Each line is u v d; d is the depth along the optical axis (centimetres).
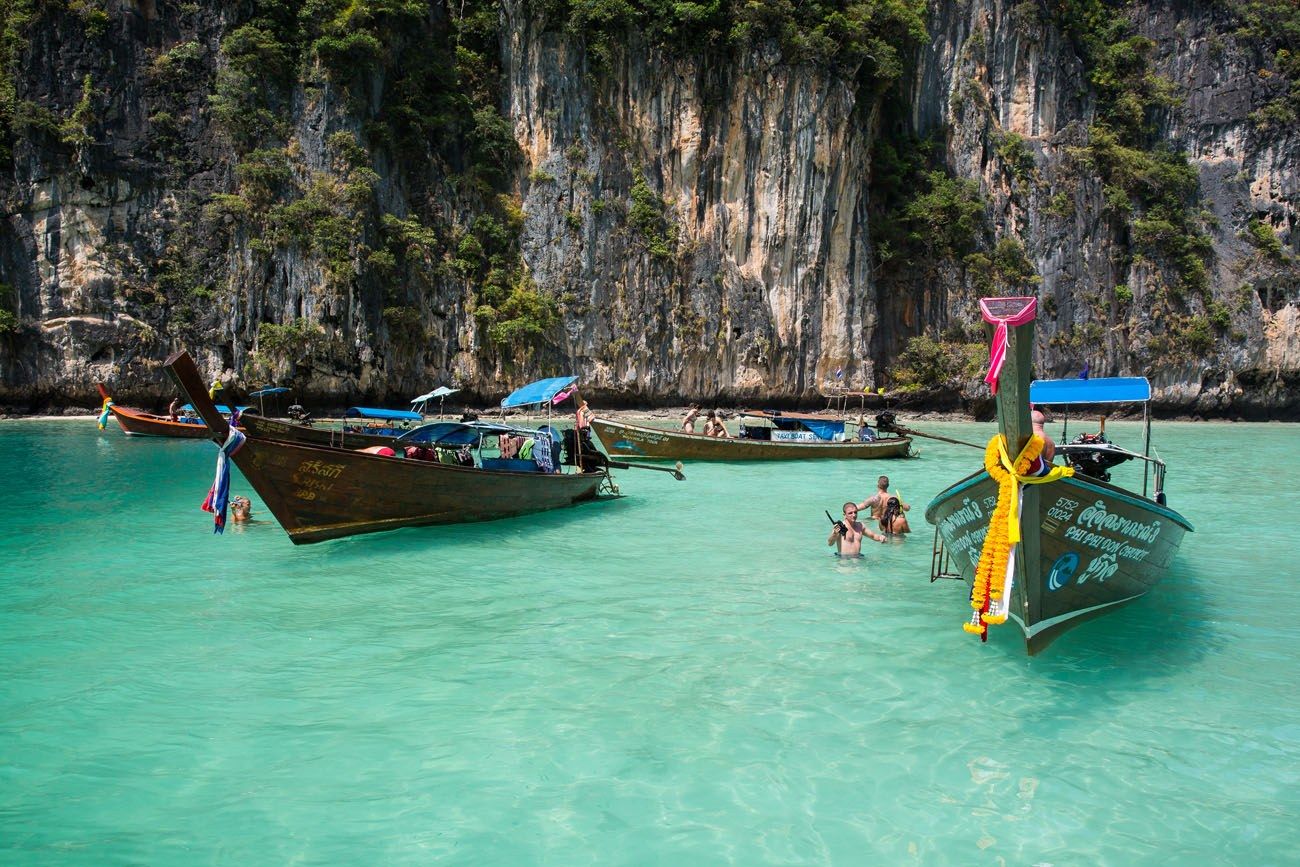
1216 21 6575
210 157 4206
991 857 515
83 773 607
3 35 4056
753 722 696
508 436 1773
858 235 5425
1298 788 601
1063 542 822
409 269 4475
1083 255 6025
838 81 5150
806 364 5312
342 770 613
